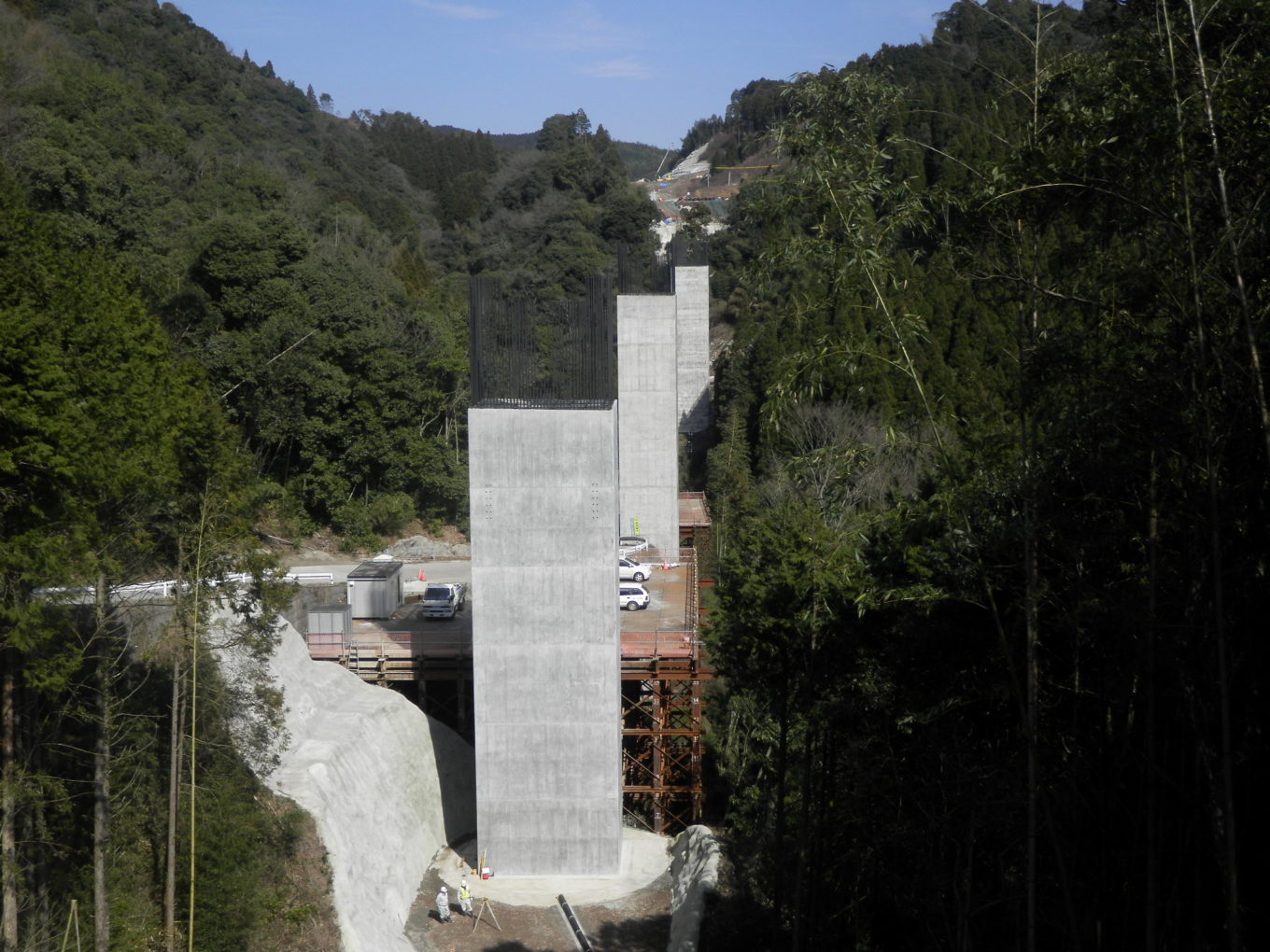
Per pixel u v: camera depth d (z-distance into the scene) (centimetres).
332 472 5419
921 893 1769
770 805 2620
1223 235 1056
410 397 5634
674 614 4000
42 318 1628
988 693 1538
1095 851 1490
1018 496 1356
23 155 4659
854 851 1991
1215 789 1145
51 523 1658
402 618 4181
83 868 1911
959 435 1552
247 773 2433
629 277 5075
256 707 2323
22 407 1568
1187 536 1239
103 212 4888
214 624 2138
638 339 5031
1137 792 1409
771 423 1602
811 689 1911
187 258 5138
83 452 1614
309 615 3691
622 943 2628
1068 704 1524
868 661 1841
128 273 2142
